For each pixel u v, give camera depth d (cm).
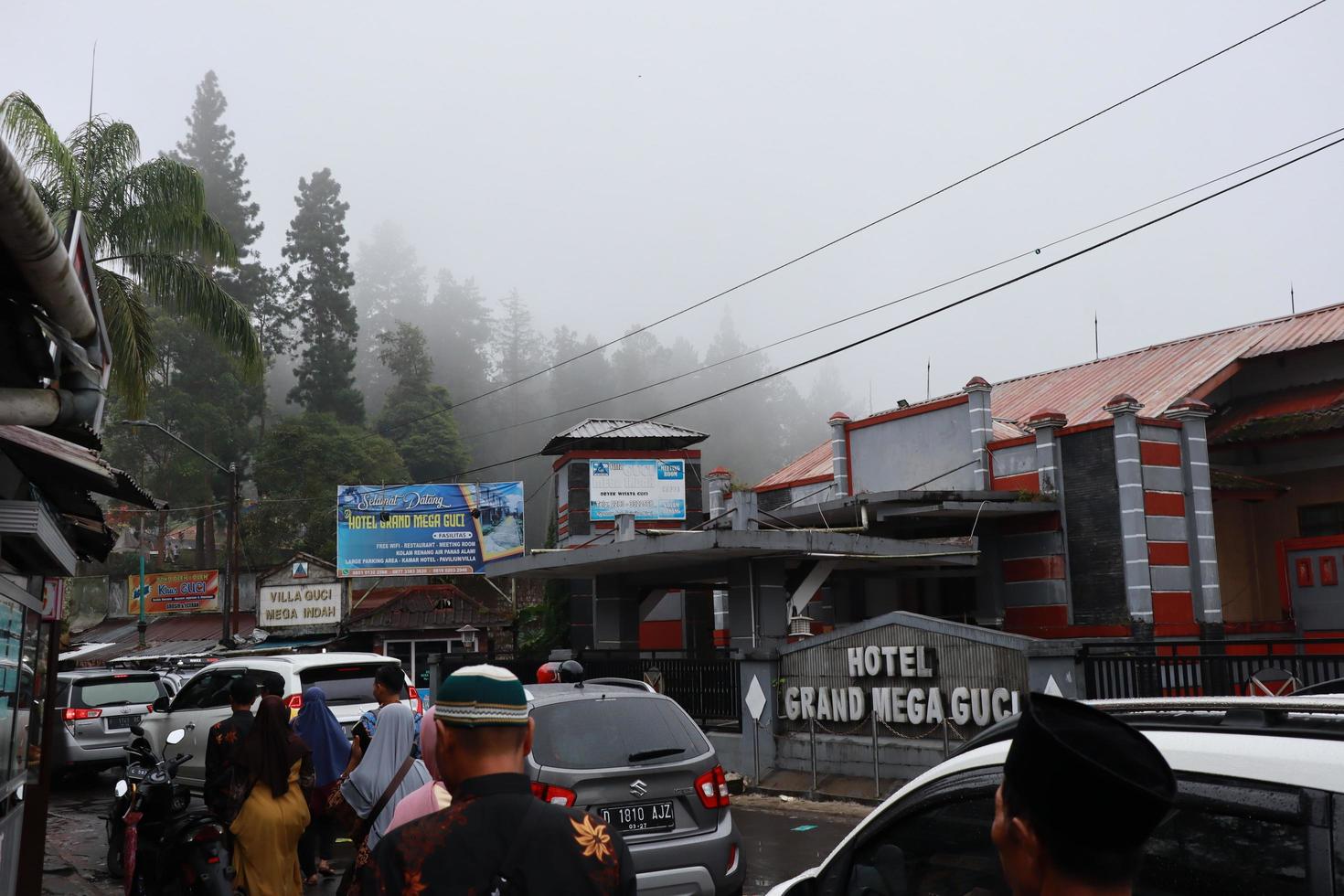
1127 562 1944
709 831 679
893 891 312
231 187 8500
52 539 643
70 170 1747
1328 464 2202
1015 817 158
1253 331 2484
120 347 1791
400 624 3612
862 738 1300
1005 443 2172
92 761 1684
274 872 679
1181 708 275
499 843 240
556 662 1958
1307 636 1992
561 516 3269
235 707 720
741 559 1748
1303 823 219
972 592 2316
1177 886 236
